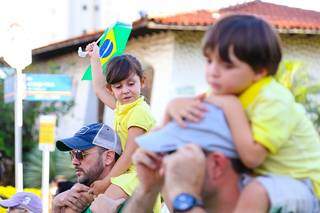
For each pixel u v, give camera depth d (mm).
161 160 2432
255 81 2322
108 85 4141
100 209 3682
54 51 16906
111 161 3930
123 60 4062
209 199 2344
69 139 3879
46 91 7641
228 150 2275
